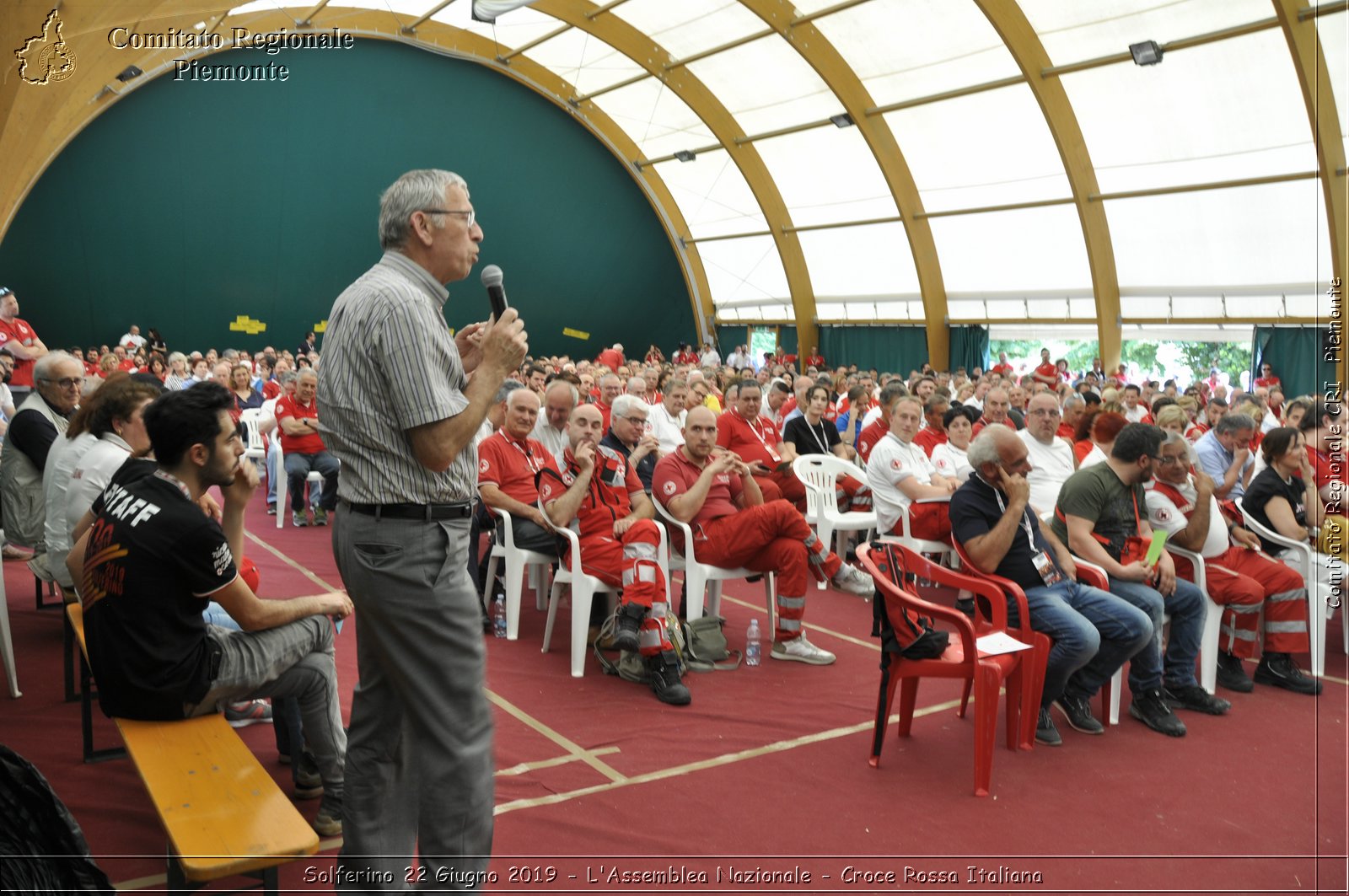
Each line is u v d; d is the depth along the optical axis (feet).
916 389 29.99
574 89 76.48
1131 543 13.83
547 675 14.28
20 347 26.30
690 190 80.53
